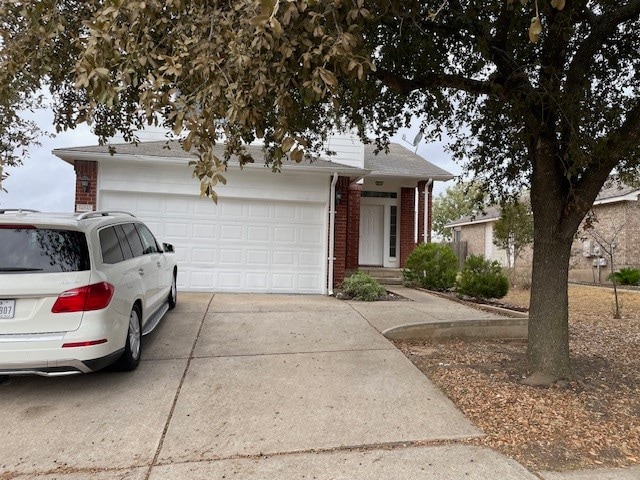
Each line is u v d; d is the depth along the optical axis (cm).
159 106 261
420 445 325
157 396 404
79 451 310
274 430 344
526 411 385
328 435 338
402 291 1082
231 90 248
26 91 446
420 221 1368
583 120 458
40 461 297
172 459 301
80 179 899
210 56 255
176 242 947
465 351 584
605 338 688
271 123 385
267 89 272
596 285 1517
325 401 400
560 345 460
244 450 314
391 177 1295
